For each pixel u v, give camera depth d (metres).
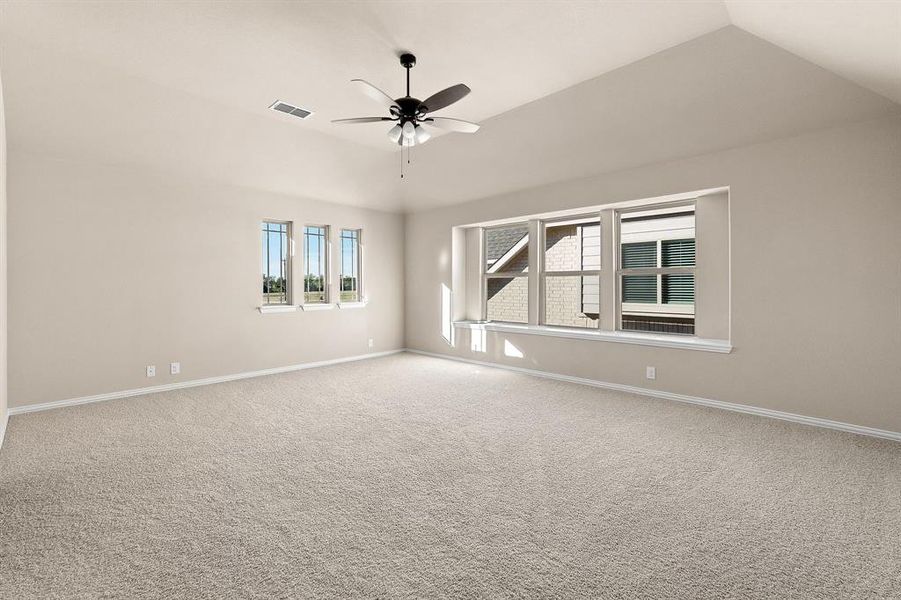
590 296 5.80
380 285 7.41
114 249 4.70
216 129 4.51
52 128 3.99
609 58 3.31
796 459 3.04
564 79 3.66
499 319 6.88
